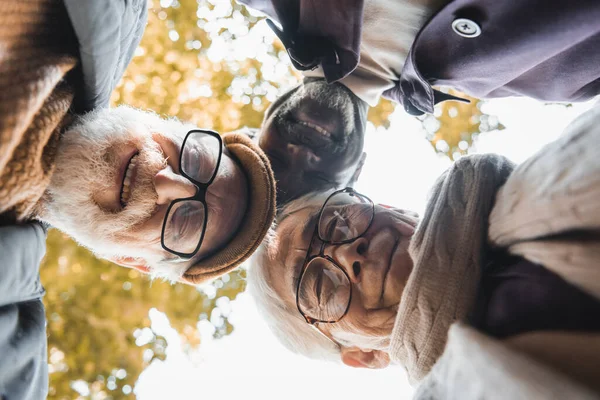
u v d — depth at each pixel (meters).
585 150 0.27
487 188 0.34
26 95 0.32
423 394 0.31
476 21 0.41
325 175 0.57
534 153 0.32
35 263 0.38
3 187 0.34
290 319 0.52
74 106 0.42
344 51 0.48
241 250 0.51
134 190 0.44
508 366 0.25
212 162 0.51
